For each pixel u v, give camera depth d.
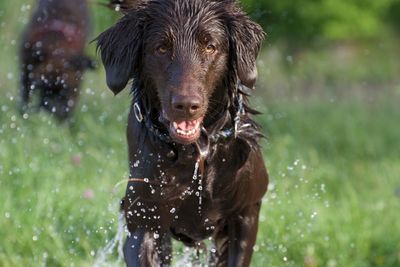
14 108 14.30
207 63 7.09
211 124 7.39
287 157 13.76
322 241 10.23
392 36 32.72
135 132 7.58
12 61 17.23
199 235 8.00
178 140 6.89
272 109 20.12
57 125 13.92
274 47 26.95
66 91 14.36
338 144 17.02
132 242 7.62
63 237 9.95
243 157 7.54
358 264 10.05
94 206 10.45
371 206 11.83
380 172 14.57
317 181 13.12
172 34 7.05
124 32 7.26
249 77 7.23
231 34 7.24
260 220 10.32
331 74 28.81
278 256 9.86
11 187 11.27
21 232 10.05
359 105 22.75
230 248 7.97
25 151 12.32
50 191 10.96
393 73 30.17
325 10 28.45
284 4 26.50
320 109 21.27
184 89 6.85
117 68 7.26
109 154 12.44
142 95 7.40
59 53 14.44
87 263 9.37
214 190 7.56
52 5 15.05
